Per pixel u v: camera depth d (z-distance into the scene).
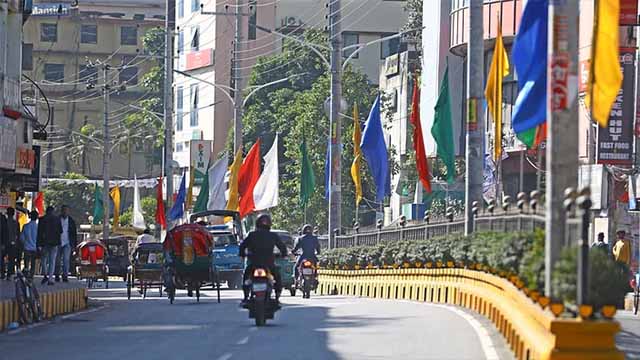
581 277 29.17
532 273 35.09
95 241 110.88
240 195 123.44
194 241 77.12
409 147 162.25
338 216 105.50
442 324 52.69
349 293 97.94
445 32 144.75
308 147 155.25
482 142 67.50
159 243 91.19
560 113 31.94
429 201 139.25
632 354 44.03
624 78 89.06
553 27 31.91
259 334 49.34
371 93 166.38
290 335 48.62
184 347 44.28
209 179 135.12
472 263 63.09
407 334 48.03
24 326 56.47
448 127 77.62
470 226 66.19
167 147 149.88
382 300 79.56
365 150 94.62
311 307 68.06
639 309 74.69
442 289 71.75
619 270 31.33
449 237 70.56
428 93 148.38
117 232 185.38
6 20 94.19
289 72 187.88
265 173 121.62
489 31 123.94
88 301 79.31
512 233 44.31
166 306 73.88
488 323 52.56
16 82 98.06
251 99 190.00
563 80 31.89
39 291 66.69
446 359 39.09
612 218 97.31
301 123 157.00
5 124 92.25
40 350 43.88
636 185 95.56
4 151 92.19
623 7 85.12
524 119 43.06
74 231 82.50
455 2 135.38
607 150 89.44
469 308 62.72
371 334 48.31
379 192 95.00
